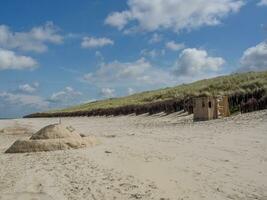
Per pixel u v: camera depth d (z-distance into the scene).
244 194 9.23
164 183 10.75
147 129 30.41
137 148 18.16
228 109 32.44
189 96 42.19
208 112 31.52
